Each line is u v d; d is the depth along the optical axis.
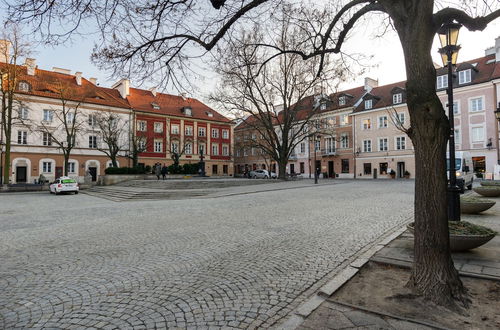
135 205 14.66
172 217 10.25
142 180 29.45
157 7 5.10
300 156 55.28
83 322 3.22
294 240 6.62
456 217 7.22
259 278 4.41
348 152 47.88
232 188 22.69
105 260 5.46
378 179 40.59
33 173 38.62
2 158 36.62
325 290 3.81
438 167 3.58
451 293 3.43
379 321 3.08
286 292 3.92
